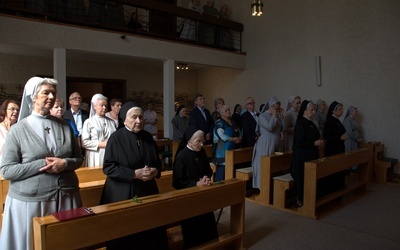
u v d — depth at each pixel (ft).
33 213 7.30
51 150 7.68
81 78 31.24
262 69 34.12
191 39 31.40
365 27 26.27
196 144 10.90
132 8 34.37
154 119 29.81
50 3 23.44
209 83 40.45
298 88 31.01
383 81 25.32
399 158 24.54
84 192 10.43
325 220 14.65
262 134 17.49
